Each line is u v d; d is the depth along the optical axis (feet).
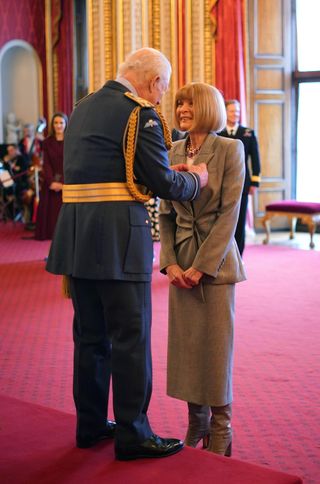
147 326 9.87
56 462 10.14
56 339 18.34
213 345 10.75
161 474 9.62
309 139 37.73
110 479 9.53
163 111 37.47
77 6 47.98
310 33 37.09
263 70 36.40
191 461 9.98
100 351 10.35
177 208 10.97
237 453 11.49
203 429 11.28
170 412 13.35
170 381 11.14
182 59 36.96
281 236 36.76
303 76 36.99
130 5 37.09
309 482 10.49
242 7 35.32
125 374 9.75
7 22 48.42
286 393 14.21
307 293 23.24
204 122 10.66
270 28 36.35
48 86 49.44
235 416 13.05
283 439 12.03
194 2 36.50
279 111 36.86
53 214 30.40
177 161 11.11
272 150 36.83
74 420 11.91
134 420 9.89
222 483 9.37
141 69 9.76
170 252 10.98
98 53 38.58
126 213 9.56
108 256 9.47
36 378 15.28
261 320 19.84
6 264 29.48
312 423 12.73
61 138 30.19
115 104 9.53
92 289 9.95
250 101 36.27
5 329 19.36
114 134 9.46
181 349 11.00
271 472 9.68
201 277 10.63
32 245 35.01
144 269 9.62
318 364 15.99
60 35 48.49
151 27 37.50
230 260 10.78
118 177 9.56
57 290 24.38
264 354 16.74
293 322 19.62
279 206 33.58
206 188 10.62
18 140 49.83
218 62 36.06
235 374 15.34
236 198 10.60
